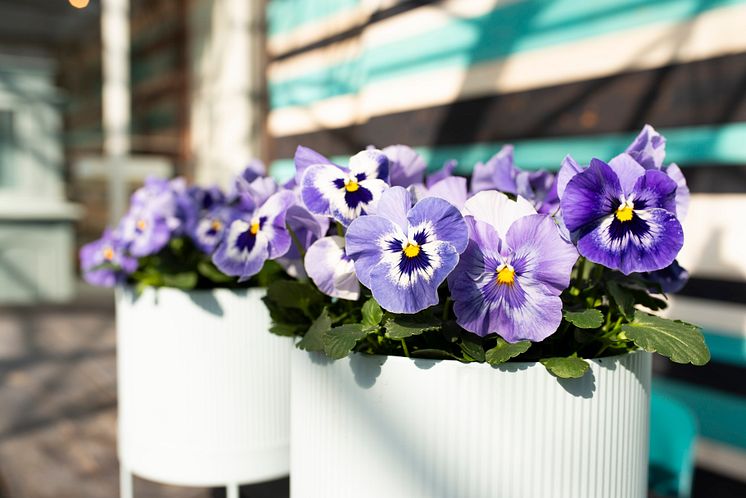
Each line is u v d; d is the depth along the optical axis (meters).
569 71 1.70
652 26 1.52
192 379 1.15
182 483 1.16
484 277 0.59
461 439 0.56
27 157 4.96
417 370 0.57
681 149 1.48
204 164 4.05
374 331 0.61
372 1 2.36
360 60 2.63
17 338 3.53
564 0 1.71
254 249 0.77
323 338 0.59
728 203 1.40
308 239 0.78
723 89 1.39
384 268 0.59
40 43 5.12
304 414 0.66
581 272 0.66
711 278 1.45
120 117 4.39
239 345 1.15
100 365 2.93
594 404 0.57
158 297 1.15
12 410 2.30
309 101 3.01
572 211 0.57
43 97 4.95
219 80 3.81
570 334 0.63
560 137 1.72
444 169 0.82
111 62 4.38
